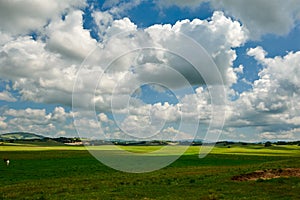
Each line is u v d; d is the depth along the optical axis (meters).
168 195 22.98
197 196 22.16
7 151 95.56
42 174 40.75
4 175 39.94
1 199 23.53
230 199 20.70
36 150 102.44
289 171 30.62
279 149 120.44
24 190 27.38
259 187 24.45
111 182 30.59
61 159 62.97
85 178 35.22
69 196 23.62
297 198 20.59
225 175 31.64
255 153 91.31
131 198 22.33
